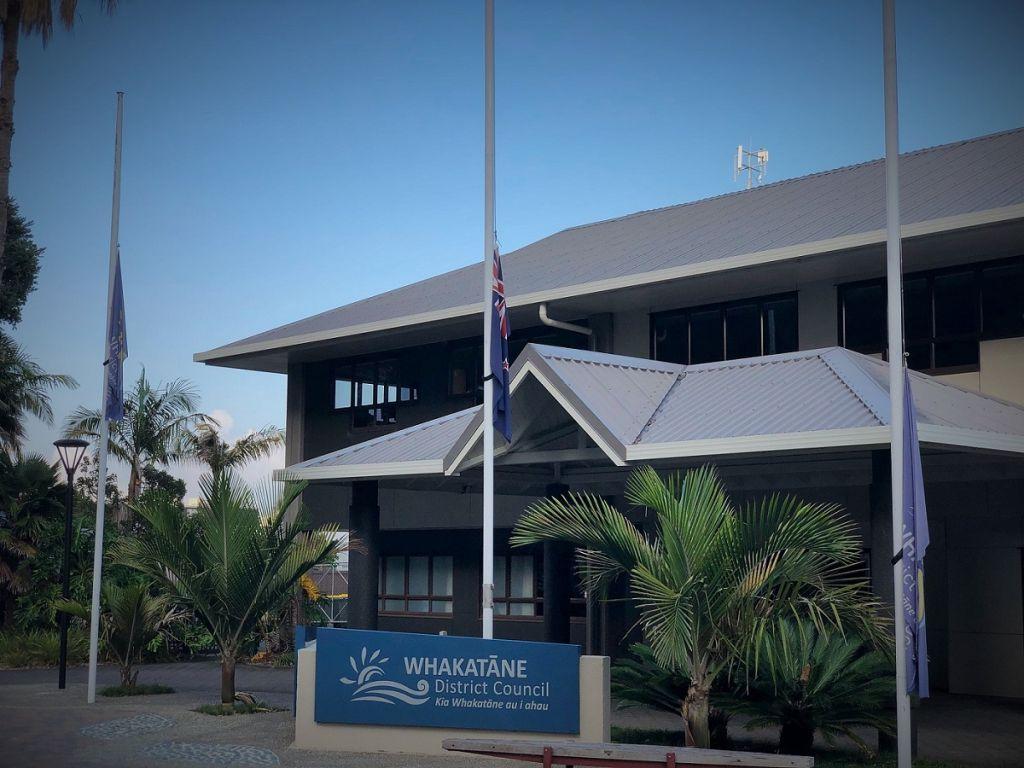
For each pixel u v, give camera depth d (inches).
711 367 668.7
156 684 805.2
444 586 1075.3
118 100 734.5
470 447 642.8
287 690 807.1
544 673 512.4
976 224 667.4
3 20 930.7
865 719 492.4
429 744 516.7
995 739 576.7
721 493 481.1
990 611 756.6
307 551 681.0
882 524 525.7
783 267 774.5
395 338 1052.5
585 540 492.7
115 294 730.2
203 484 672.4
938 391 634.8
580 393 598.5
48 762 493.7
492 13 586.6
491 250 570.6
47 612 1050.7
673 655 466.9
